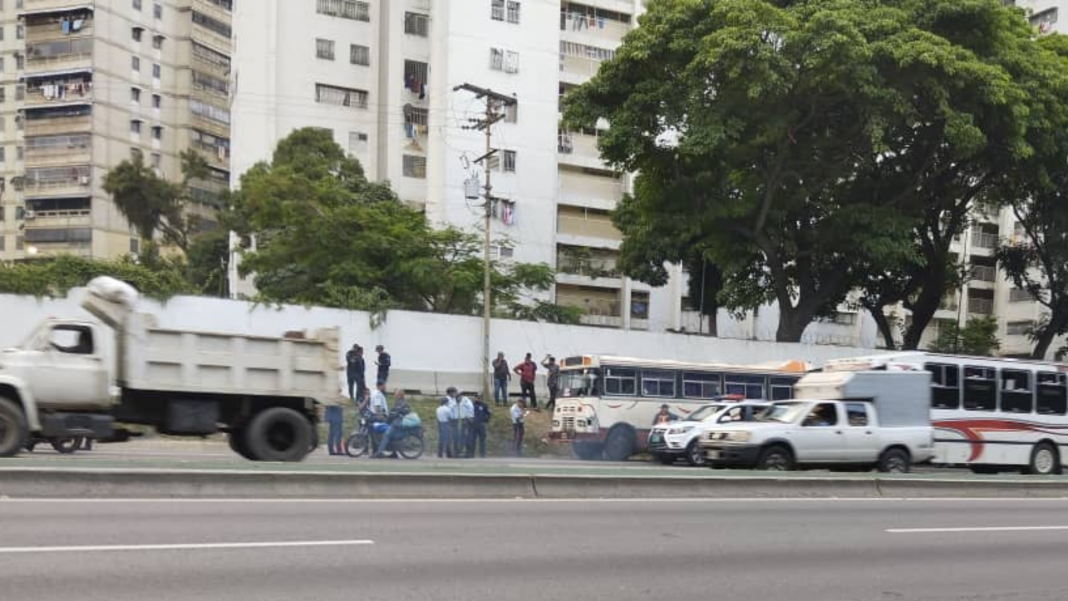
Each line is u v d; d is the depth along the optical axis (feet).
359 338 97.71
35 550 24.77
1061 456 75.92
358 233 112.98
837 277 119.96
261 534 28.55
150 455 60.80
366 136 165.68
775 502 43.78
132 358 49.93
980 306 212.23
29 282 86.99
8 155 216.74
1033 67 103.76
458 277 113.09
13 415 46.47
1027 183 117.91
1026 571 29.01
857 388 64.64
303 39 163.32
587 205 171.53
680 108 99.35
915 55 90.63
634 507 39.32
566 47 176.14
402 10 166.09
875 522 38.37
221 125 231.50
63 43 204.85
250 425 52.37
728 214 108.17
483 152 156.87
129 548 25.57
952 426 71.36
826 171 108.47
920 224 114.62
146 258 173.78
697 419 76.18
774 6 98.99
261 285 114.93
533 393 97.40
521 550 28.43
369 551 26.96
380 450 70.49
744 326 189.67
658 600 23.20
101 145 205.46
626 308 175.94
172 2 223.51
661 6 103.04
